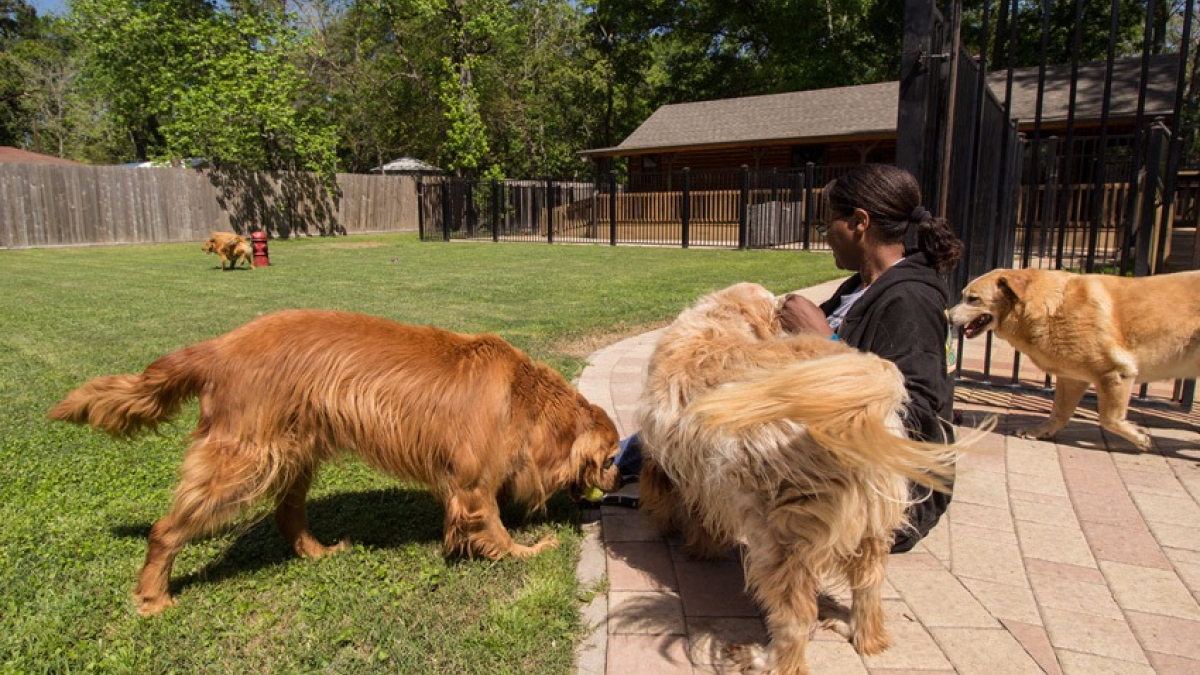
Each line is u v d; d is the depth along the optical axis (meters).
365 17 33.22
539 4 35.41
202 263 15.82
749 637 2.54
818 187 23.66
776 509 2.10
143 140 50.34
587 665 2.38
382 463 2.79
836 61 35.44
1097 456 4.30
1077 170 17.09
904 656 2.42
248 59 25.19
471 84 31.52
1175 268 11.79
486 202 25.70
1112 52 4.72
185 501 2.58
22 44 51.44
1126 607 2.71
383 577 2.95
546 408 3.05
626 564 3.09
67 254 18.30
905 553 3.13
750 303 2.74
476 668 2.35
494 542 3.00
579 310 9.34
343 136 40.12
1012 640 2.50
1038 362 4.61
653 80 42.03
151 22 24.23
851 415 1.79
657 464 3.05
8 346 6.90
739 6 37.69
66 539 3.16
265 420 2.60
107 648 2.43
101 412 2.66
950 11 3.78
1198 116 19.34
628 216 25.77
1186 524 3.38
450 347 2.91
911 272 2.67
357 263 16.16
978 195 5.57
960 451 1.82
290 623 2.61
